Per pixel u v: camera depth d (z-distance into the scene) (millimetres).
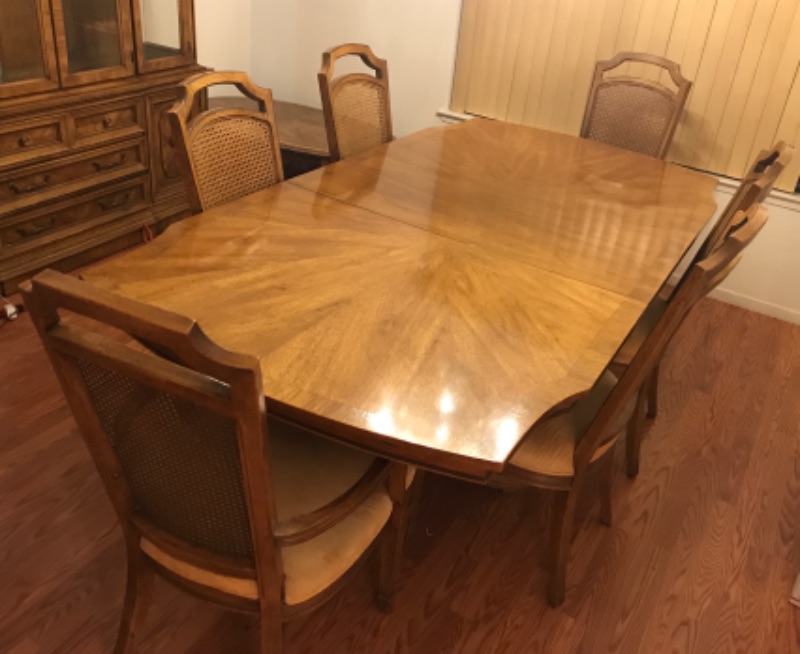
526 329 1495
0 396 2215
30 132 2527
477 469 1150
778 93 2951
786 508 2158
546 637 1696
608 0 3117
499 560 1894
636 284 1736
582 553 1934
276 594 1226
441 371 1327
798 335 3137
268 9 3930
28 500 1892
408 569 1831
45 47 2475
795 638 1758
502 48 3414
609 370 1900
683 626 1758
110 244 2996
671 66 2840
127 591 1414
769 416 2566
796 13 2816
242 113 2031
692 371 2781
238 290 1506
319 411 1186
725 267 1462
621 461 2275
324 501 1349
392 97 3791
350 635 1647
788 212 3078
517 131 2834
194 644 1602
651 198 2295
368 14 3678
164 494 1202
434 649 1639
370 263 1681
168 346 890
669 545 1985
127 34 2748
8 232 2570
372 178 2193
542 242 1899
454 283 1639
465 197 2137
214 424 1016
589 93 2965
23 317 2602
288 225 1823
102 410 1122
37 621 1606
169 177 3174
